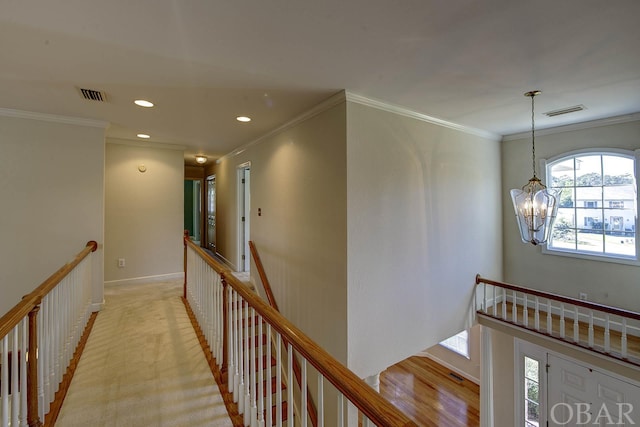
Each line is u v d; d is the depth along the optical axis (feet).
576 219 13.05
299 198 11.45
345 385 3.08
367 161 9.55
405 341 10.69
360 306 9.42
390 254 10.23
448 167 12.34
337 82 8.27
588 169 12.69
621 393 10.53
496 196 14.71
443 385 18.66
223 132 13.53
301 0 4.86
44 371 6.04
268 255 14.12
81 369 7.86
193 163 25.30
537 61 7.09
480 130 13.61
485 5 5.08
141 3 4.85
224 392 7.02
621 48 6.51
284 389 10.14
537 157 13.88
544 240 9.43
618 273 11.88
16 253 10.46
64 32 5.66
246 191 18.48
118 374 7.67
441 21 5.52
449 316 12.41
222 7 4.99
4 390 4.35
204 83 8.16
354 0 4.88
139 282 15.67
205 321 9.62
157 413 6.34
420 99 9.61
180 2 4.84
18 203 10.48
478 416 15.85
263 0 4.83
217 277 8.25
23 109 10.18
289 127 12.04
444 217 12.16
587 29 5.80
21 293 10.50
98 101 9.42
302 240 11.30
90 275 11.03
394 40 6.16
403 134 10.62
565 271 13.30
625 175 11.73
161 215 16.20
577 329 11.09
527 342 13.28
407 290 10.77
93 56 6.61
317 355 3.63
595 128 12.21
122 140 15.10
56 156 11.02
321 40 6.13
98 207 11.69
